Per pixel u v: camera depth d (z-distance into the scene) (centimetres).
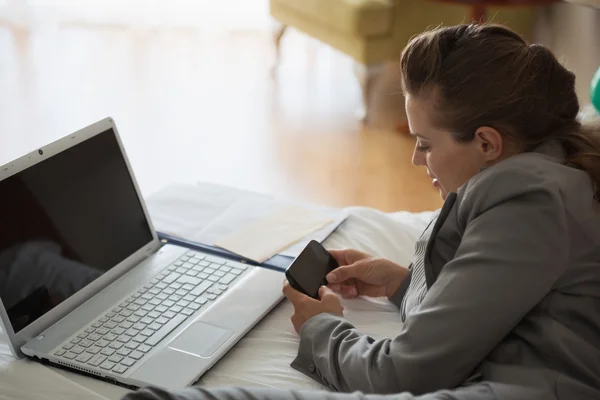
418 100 106
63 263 124
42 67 382
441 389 98
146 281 132
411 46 107
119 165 138
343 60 396
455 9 312
